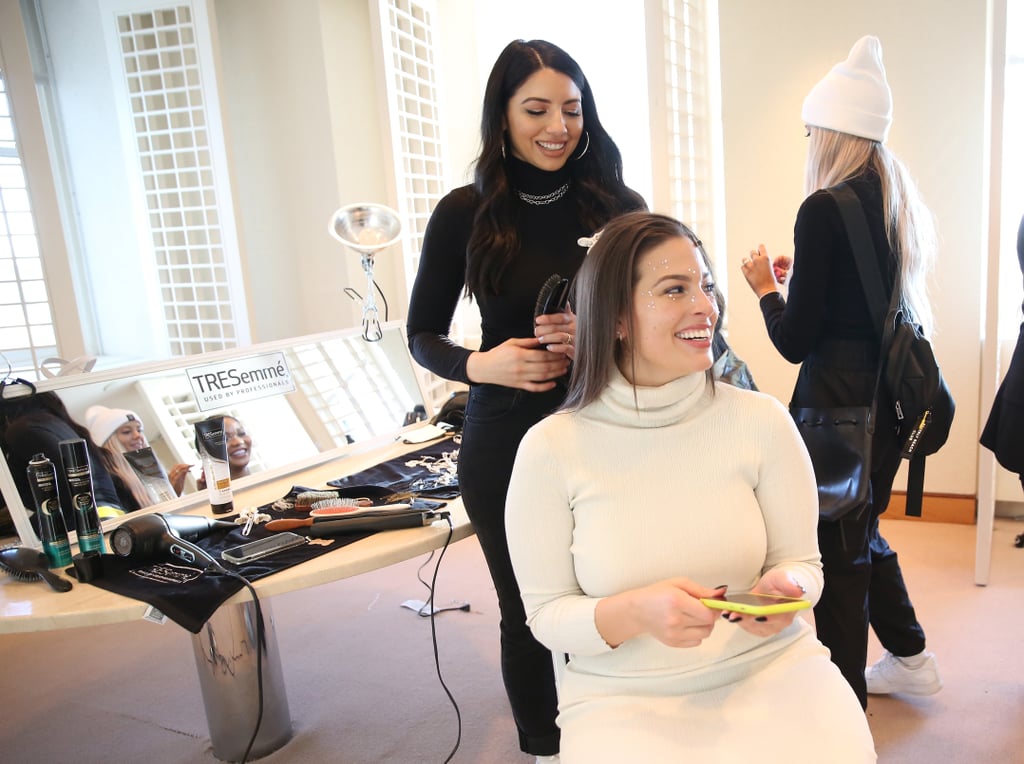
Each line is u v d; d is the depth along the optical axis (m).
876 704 2.07
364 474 2.10
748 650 1.17
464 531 1.66
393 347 2.55
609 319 1.15
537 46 1.51
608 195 1.62
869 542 1.78
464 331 4.14
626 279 1.13
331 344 2.38
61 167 3.99
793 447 1.21
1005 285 3.03
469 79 3.96
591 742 1.09
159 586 1.46
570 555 1.21
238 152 3.76
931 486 3.22
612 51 3.75
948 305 3.07
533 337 1.60
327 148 3.55
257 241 3.83
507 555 1.63
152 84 3.67
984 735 1.91
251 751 2.04
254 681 2.02
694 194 3.22
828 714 1.08
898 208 1.70
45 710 2.35
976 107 2.92
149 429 1.92
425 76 3.45
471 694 2.26
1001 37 2.34
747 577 1.19
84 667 2.60
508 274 1.57
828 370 1.71
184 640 2.75
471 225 1.59
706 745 1.05
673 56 2.93
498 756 1.98
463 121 4.01
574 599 1.17
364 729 2.13
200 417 2.02
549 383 1.48
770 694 1.12
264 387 2.17
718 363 1.65
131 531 1.56
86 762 2.09
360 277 3.66
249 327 3.22
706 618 1.00
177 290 3.91
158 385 1.96
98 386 1.86
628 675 1.18
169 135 3.62
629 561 1.16
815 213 1.63
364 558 1.54
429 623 2.69
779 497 1.21
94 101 3.82
